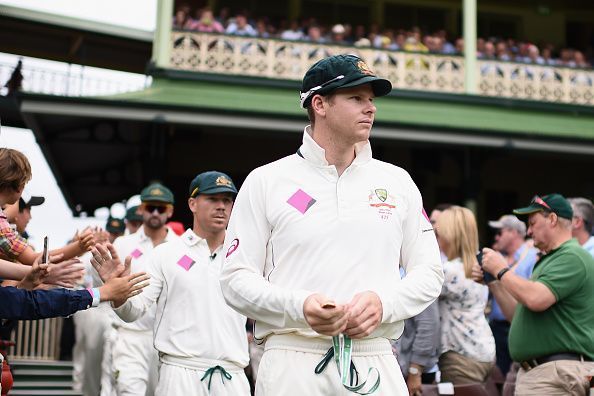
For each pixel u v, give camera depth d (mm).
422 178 17172
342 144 3383
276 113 13508
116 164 16438
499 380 7434
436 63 15742
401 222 3436
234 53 14883
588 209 6676
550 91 16328
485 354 6461
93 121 13883
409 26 19953
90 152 15320
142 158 15258
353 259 3271
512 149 14617
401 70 15609
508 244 8672
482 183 17719
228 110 13445
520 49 18688
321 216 3305
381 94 3410
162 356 5816
